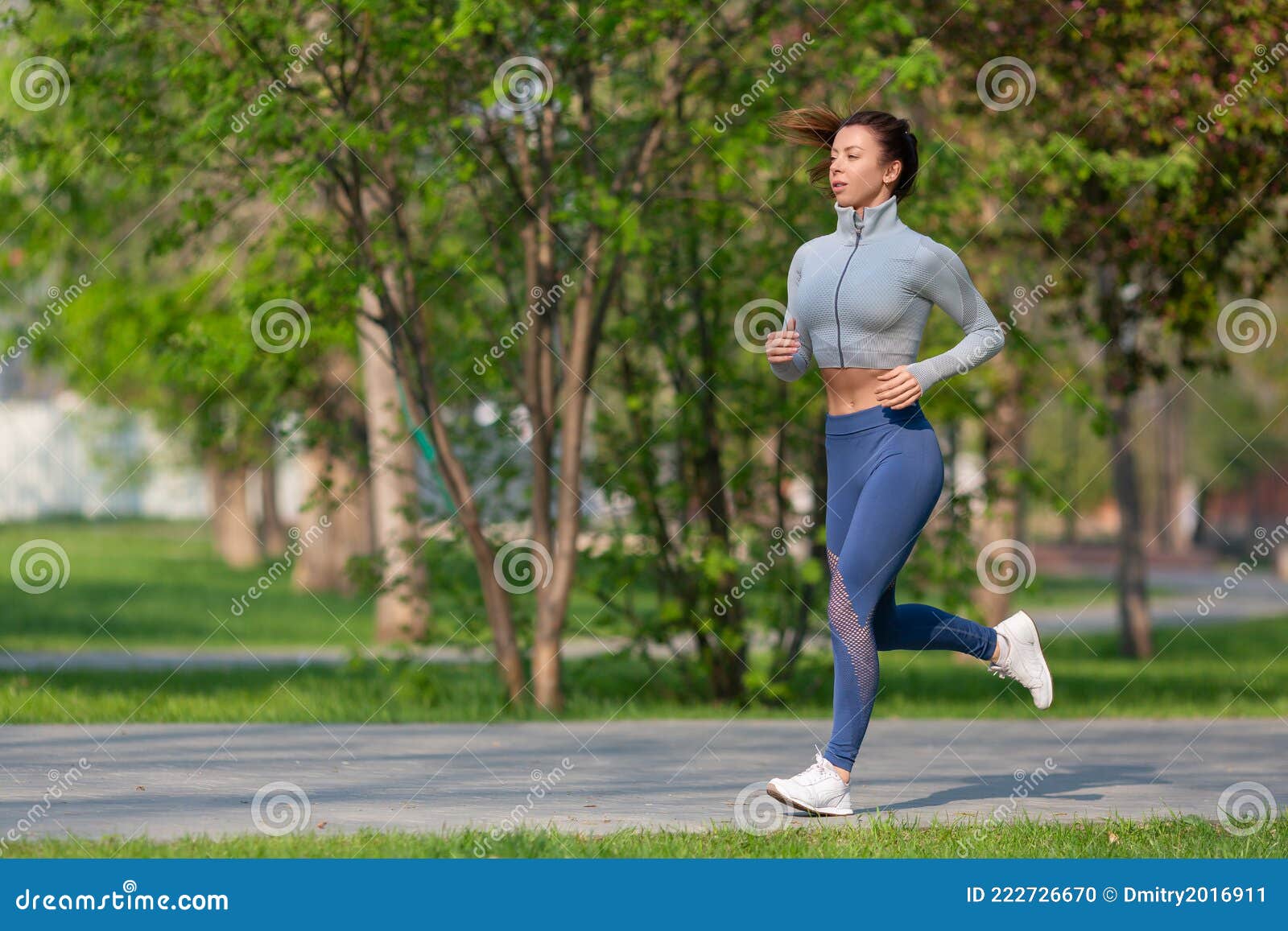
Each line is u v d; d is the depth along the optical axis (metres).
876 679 17.33
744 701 36.72
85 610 74.06
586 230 34.81
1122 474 67.75
